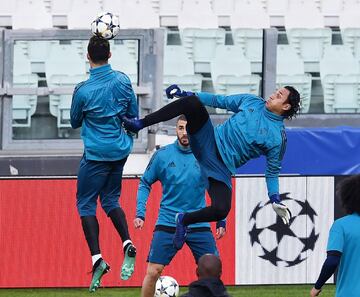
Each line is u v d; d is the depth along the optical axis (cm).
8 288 3966
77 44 5181
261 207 4016
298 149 4691
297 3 6091
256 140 2559
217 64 5588
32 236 3969
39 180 3966
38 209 3972
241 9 6069
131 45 5088
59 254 3978
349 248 2342
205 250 3186
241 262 4012
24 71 5147
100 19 2786
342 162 4716
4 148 4688
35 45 5150
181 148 3189
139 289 3962
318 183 4022
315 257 4044
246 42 5628
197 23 6016
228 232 4003
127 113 2728
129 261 2764
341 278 2359
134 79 4988
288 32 5747
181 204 3181
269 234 4022
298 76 5631
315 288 2420
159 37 4606
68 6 5944
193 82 5525
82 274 3981
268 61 5184
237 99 2625
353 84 5634
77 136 4862
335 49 5725
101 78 2689
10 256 3966
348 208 2372
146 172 3241
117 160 2730
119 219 2780
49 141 4712
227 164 2534
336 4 6103
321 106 5634
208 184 2558
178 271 3966
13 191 3962
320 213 4034
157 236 3186
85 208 2773
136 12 5978
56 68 5166
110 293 3869
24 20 5903
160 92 4631
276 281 4031
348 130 4722
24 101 4828
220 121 5172
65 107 4850
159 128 4900
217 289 1806
